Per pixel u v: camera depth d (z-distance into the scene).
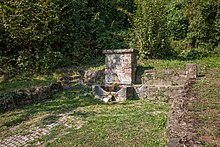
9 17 9.48
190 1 11.34
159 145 3.56
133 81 8.16
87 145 3.92
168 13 11.73
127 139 3.98
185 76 7.75
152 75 8.17
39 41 10.12
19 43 9.95
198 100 4.38
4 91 7.17
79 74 9.41
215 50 10.49
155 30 9.78
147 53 9.81
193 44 11.13
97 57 10.98
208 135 2.84
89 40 11.34
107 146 3.79
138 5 10.20
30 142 4.42
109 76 8.38
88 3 12.27
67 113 6.05
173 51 10.57
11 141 4.57
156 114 5.48
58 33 10.70
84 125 4.99
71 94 7.97
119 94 7.42
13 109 6.61
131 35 10.84
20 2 9.59
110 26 12.22
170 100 7.09
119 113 5.78
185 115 3.57
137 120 4.99
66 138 4.30
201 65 8.69
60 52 10.50
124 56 8.12
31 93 7.28
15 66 9.80
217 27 10.51
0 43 9.94
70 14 11.35
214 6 10.60
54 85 8.20
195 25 10.91
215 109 3.82
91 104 6.93
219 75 7.26
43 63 9.80
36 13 9.90
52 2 10.36
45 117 5.83
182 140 2.71
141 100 7.29
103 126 4.77
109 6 12.57
